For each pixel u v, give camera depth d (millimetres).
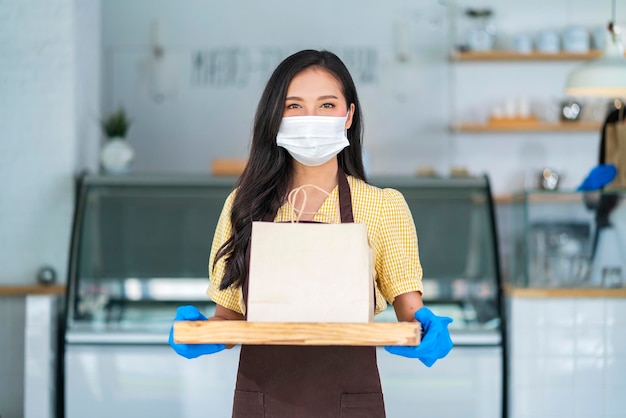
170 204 4301
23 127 4633
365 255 1720
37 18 4648
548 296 4012
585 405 4027
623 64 4387
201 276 4223
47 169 4625
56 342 4102
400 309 1954
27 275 4605
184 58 6438
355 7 6469
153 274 4207
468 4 6316
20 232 4609
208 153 6445
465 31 6328
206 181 4371
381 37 6469
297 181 1964
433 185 4359
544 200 4109
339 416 1857
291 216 1904
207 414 3980
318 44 6465
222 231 1990
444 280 4199
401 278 1929
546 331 4020
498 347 4039
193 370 3992
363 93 6465
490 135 6297
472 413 4027
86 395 3984
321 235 1730
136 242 4250
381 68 6461
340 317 1705
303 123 1849
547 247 4109
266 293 1711
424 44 6438
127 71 6410
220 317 1994
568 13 6281
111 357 3996
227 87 6457
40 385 3990
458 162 6312
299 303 1709
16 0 4656
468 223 4289
